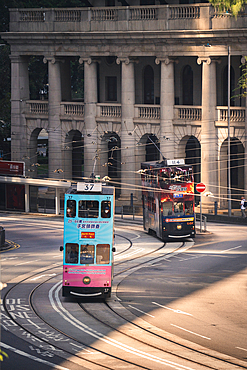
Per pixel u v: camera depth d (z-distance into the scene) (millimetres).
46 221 181375
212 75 180125
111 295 87688
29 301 83938
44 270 106312
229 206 172250
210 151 181875
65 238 83188
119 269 107062
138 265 110500
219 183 182875
